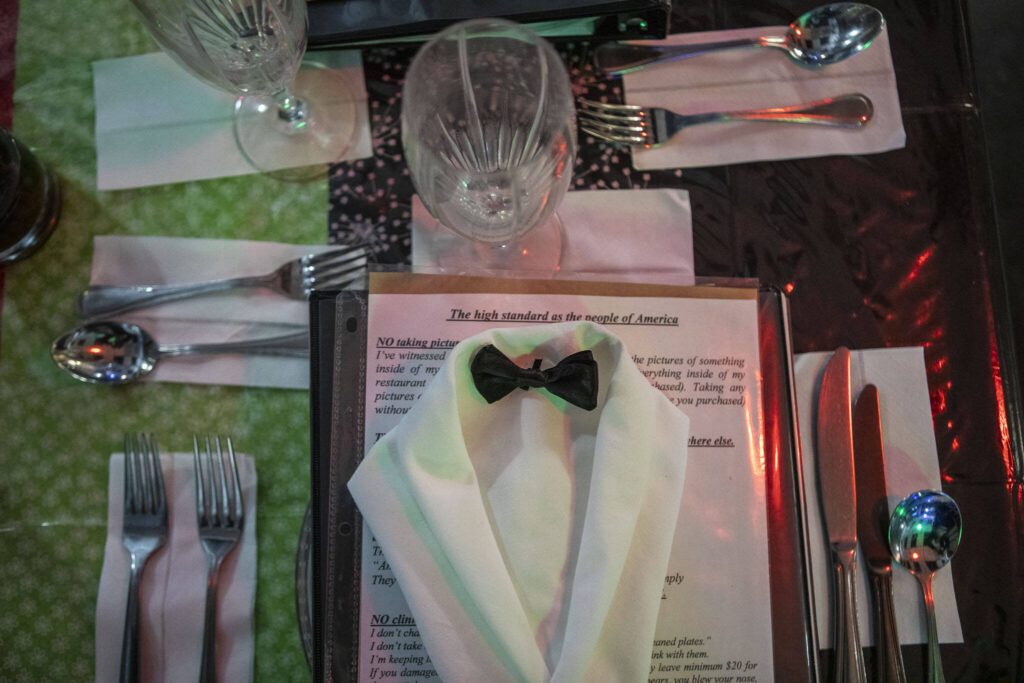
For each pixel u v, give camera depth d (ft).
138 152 2.09
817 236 2.06
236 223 2.07
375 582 1.73
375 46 2.04
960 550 1.91
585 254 2.03
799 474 1.84
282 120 2.09
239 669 1.88
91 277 2.04
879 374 1.99
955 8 2.11
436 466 1.63
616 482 1.60
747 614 1.76
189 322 2.02
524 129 1.92
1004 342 2.01
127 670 1.82
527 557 1.62
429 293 1.83
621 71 2.11
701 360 1.86
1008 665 1.87
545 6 1.93
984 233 2.05
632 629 1.59
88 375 1.98
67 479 1.97
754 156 2.07
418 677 1.71
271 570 1.93
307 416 2.00
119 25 2.12
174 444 1.99
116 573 1.90
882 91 2.09
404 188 2.07
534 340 1.70
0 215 1.90
